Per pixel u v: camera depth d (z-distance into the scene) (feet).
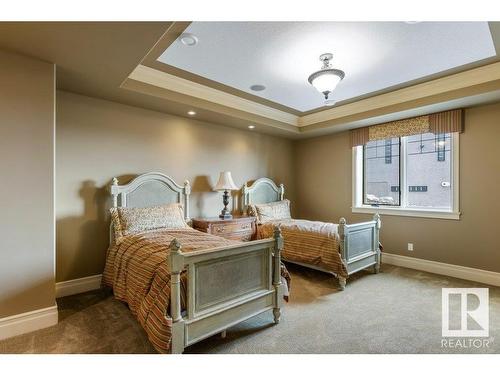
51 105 7.54
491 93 9.79
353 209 15.74
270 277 7.71
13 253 6.97
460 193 11.95
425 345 6.73
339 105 13.85
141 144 11.81
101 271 10.73
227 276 6.76
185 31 7.28
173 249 5.66
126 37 6.41
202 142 13.92
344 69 9.63
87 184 10.43
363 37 7.61
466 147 11.74
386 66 9.41
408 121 13.19
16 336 6.93
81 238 10.29
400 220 13.89
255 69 9.71
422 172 13.58
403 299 9.61
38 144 7.32
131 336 7.02
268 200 16.78
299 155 18.69
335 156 16.66
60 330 7.29
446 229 12.39
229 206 15.08
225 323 6.60
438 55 8.64
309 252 11.59
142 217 10.28
